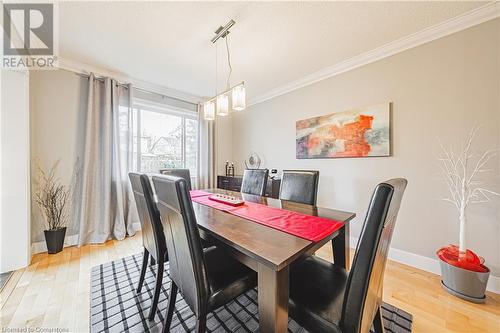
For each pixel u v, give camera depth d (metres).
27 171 2.13
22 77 2.12
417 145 2.09
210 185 4.08
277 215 1.42
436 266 1.97
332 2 1.65
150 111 3.54
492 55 1.70
